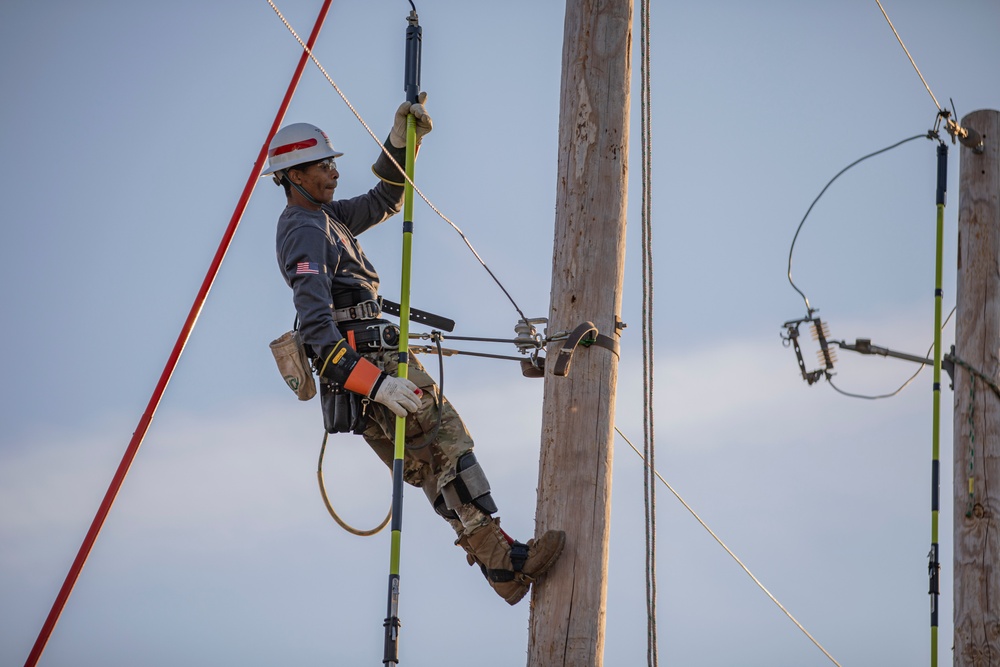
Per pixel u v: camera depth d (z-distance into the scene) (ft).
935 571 47.19
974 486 54.54
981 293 56.18
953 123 53.31
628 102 39.78
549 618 36.63
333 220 40.65
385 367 38.37
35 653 36.76
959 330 56.49
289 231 39.11
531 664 36.63
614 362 38.09
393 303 39.99
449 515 38.73
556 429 37.73
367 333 38.50
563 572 36.78
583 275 38.45
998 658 52.54
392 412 38.19
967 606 53.62
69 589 37.58
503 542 37.11
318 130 40.93
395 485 35.86
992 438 54.75
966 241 56.90
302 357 38.55
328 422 38.24
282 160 40.47
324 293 38.11
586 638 36.40
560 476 37.37
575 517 37.04
